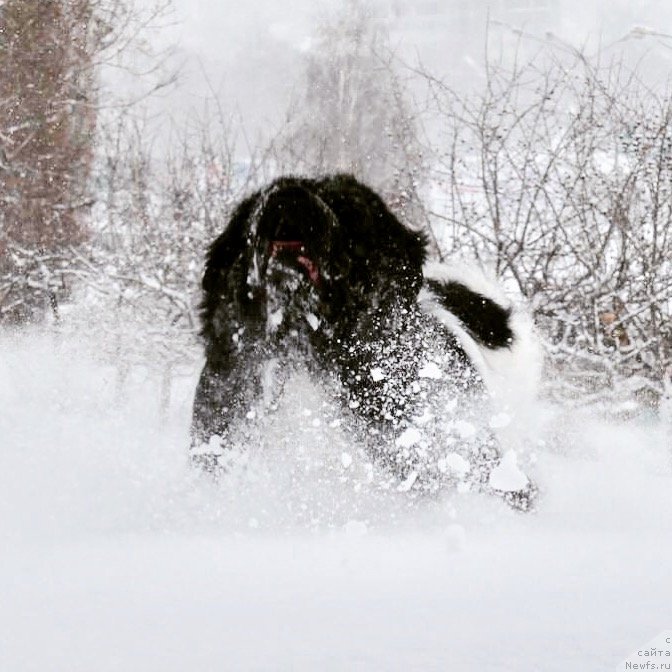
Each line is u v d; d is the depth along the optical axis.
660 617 4.18
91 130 22.36
